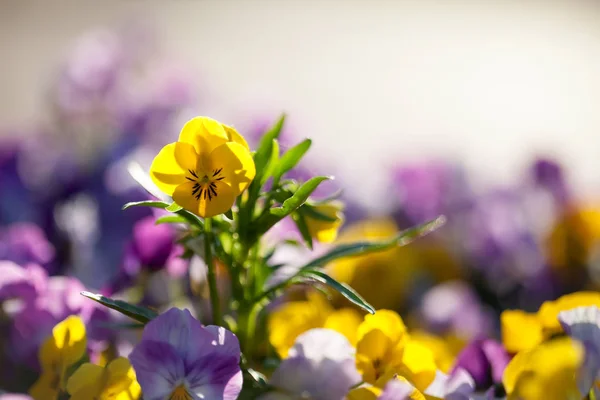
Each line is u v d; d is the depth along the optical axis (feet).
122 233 3.05
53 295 2.06
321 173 3.67
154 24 4.36
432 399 1.80
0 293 2.03
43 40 11.98
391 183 3.84
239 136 1.77
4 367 2.13
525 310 3.23
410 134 9.62
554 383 1.77
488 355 1.92
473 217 3.67
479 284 3.32
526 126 9.93
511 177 4.20
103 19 13.35
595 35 13.76
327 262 1.89
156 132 3.93
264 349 1.98
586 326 1.79
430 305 2.68
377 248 1.89
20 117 9.00
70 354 1.85
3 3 14.03
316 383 1.80
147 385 1.71
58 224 3.12
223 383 1.73
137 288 2.25
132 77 4.08
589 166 7.98
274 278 2.21
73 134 3.92
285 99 4.06
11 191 3.45
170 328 1.73
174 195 1.72
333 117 10.15
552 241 3.29
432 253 3.19
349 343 1.86
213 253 1.89
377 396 1.76
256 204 1.89
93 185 3.31
